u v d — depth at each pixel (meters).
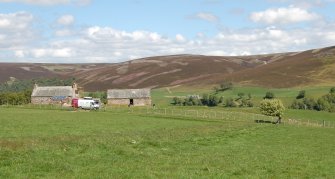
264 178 27.28
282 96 195.62
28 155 30.22
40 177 24.61
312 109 163.00
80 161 29.84
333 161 36.50
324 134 72.81
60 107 139.38
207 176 26.75
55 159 29.69
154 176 25.91
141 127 71.62
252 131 66.69
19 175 24.75
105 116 99.00
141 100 179.88
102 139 39.41
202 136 52.00
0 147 31.38
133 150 36.19
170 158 33.38
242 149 43.44
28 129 60.28
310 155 40.50
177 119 100.19
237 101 187.62
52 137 40.34
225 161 33.03
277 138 59.66
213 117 111.69
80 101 134.88
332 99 167.50
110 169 27.47
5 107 138.88
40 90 181.75
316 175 29.12
